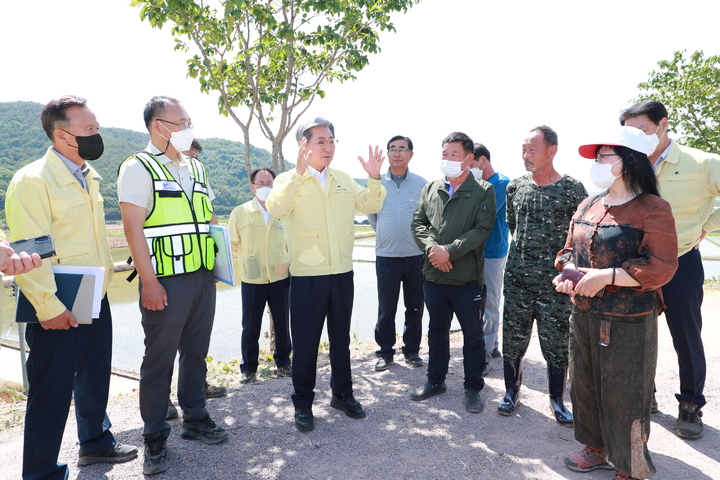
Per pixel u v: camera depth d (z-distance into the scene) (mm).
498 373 4410
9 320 8641
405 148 4555
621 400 2369
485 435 3150
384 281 4605
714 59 16984
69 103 2484
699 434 3025
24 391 4531
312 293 3275
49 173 2510
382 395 3904
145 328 2797
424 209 3914
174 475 2689
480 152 4473
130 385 5223
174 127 2779
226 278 3014
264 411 3609
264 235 4543
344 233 3375
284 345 4734
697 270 3094
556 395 3371
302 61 6102
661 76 17906
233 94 5934
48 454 2477
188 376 3090
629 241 2330
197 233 2918
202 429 3104
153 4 4848
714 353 4672
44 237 2078
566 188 3213
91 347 2797
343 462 2814
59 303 2361
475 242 3453
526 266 3311
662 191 3174
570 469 2697
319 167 3293
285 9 5570
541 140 3207
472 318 3596
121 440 3152
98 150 2580
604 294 2381
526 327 3400
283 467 2764
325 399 3818
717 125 16562
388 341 4688
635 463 2355
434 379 3855
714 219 3047
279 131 5898
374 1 5500
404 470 2709
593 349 2477
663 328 5668
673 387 3898
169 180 2824
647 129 3102
